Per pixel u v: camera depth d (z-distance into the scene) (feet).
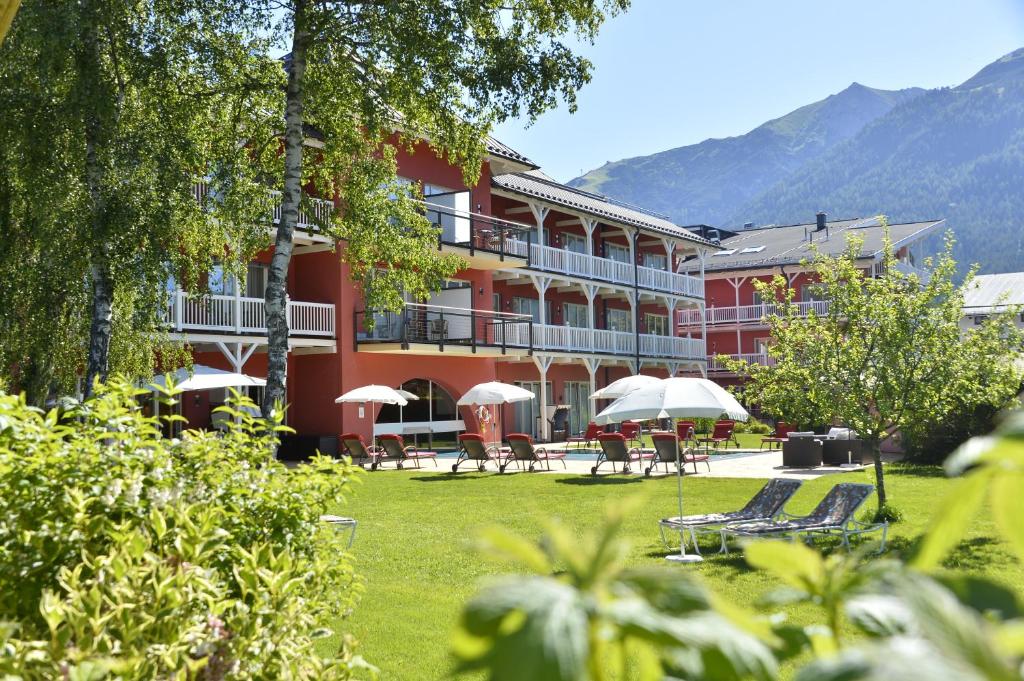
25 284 46.03
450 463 86.79
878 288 42.01
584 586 1.67
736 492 56.70
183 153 47.44
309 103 53.78
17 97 44.29
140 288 47.78
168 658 8.56
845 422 42.04
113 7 45.47
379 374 91.50
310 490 14.24
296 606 10.77
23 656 7.57
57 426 12.30
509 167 102.58
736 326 156.25
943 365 40.40
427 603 27.63
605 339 121.70
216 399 83.71
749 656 1.64
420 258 60.23
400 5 48.83
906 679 1.25
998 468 1.61
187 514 11.00
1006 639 1.37
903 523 40.83
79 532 10.42
